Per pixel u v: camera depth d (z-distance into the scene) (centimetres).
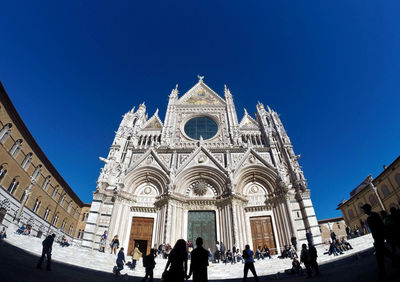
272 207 3117
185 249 833
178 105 4481
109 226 2814
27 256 1405
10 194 3384
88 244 2672
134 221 3061
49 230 4638
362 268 1062
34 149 3888
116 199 2997
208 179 3378
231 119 4178
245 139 3944
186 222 3067
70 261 1702
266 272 1778
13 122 3316
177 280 755
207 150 3591
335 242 2117
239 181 3309
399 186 4047
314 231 2738
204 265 803
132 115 4169
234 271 1938
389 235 820
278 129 3856
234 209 2964
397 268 759
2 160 3200
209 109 4428
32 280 871
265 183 3347
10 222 3425
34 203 4072
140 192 3325
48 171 4412
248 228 3011
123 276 1503
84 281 1116
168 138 3884
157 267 2034
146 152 3553
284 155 3562
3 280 766
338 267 1428
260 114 4284
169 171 3294
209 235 2995
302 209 2934
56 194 4859
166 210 2978
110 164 3338
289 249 2369
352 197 5331
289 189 3120
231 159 3522
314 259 1264
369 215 776
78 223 5984
